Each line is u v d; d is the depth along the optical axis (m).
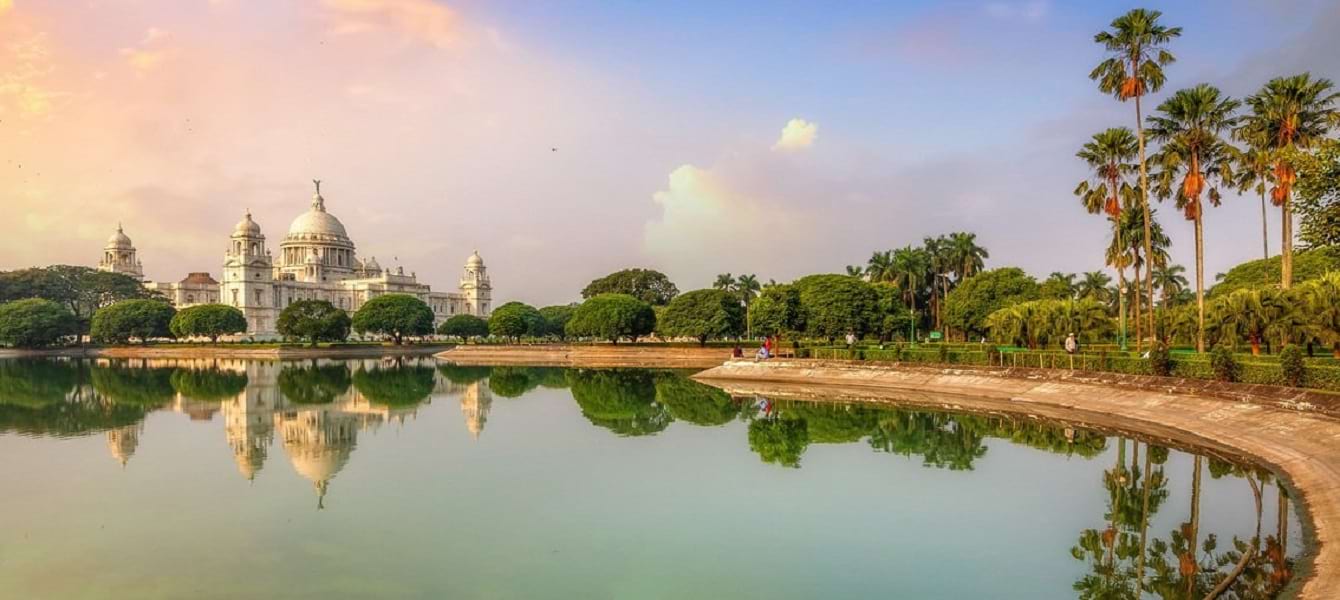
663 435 42.97
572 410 54.44
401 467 33.97
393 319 156.88
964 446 38.91
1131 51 54.91
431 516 26.11
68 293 176.62
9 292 167.50
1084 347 67.38
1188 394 43.72
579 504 27.70
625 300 124.12
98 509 26.77
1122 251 66.88
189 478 31.69
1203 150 54.78
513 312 151.75
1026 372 57.59
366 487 30.16
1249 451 34.84
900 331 99.31
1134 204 62.88
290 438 41.69
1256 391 39.03
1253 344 54.50
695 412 53.28
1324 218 38.31
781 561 21.73
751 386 73.38
